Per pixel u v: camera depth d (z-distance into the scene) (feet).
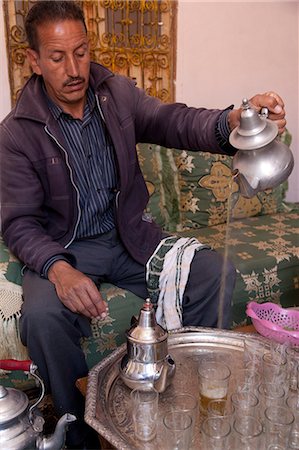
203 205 8.04
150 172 7.65
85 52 5.27
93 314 4.90
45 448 3.38
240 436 3.11
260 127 3.91
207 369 3.69
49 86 5.42
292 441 3.19
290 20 9.46
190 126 5.51
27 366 3.60
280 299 6.89
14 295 5.35
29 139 5.42
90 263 5.74
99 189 5.76
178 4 8.27
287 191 9.65
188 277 5.71
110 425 3.36
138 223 6.06
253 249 7.04
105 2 7.72
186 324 5.70
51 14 5.08
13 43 7.25
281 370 3.58
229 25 8.86
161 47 8.32
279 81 9.69
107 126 5.61
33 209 5.52
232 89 9.21
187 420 3.18
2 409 3.29
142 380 3.69
